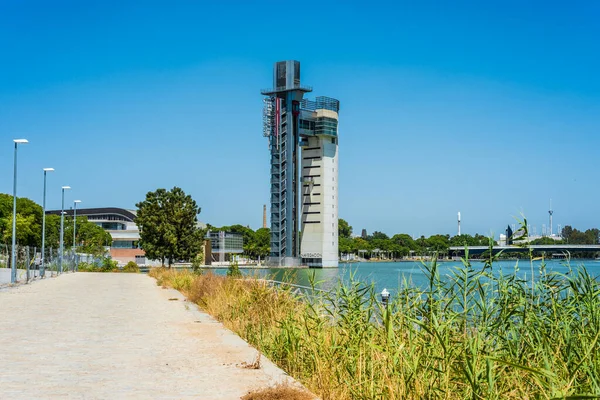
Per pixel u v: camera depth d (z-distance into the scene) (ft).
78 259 272.92
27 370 33.06
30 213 417.69
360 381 26.04
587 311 27.78
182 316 62.39
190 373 32.30
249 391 27.61
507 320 27.76
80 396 27.04
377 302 33.86
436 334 24.48
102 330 50.29
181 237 218.79
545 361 22.75
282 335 39.27
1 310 68.23
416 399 23.41
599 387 21.98
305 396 26.63
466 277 29.27
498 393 22.66
